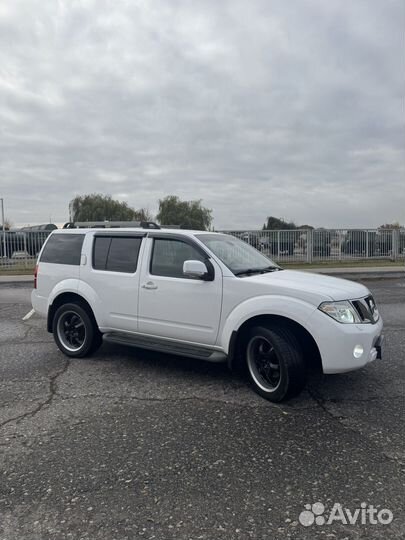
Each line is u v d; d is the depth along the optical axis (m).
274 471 3.14
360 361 4.23
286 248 23.94
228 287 4.74
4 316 9.50
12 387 4.89
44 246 6.50
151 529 2.52
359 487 2.94
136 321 5.50
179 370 5.53
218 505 2.74
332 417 4.09
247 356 4.69
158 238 5.45
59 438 3.65
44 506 2.73
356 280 17.30
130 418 4.05
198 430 3.81
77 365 5.75
